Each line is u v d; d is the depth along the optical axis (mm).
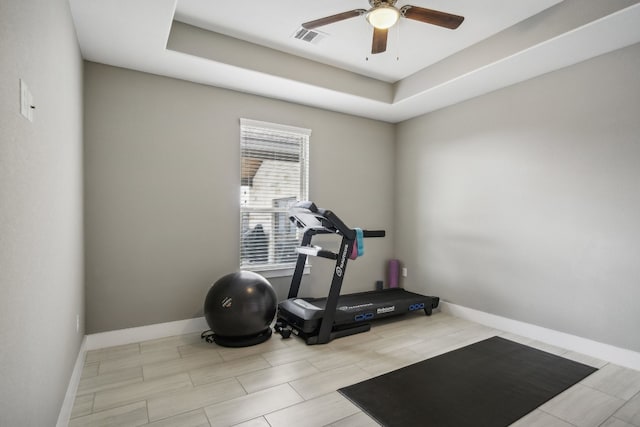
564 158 2967
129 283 3018
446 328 3473
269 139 3785
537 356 2779
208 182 3375
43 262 1407
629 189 2586
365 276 4484
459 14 2615
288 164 3908
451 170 3969
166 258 3178
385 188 4629
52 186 1587
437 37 2953
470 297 3764
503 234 3438
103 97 2920
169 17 2264
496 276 3502
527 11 2578
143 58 2832
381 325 3566
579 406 2062
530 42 2643
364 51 3227
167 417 1922
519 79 3242
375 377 2410
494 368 2561
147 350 2842
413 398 2137
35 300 1281
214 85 3395
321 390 2229
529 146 3225
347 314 3254
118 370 2479
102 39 2523
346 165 4297
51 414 1540
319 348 2922
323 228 3336
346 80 3625
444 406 2051
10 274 1017
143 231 3080
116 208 2969
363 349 2912
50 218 1540
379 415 1954
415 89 3682
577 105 2883
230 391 2203
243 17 2689
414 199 4434
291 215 3432
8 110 991
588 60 2822
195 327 3289
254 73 3113
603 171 2727
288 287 3863
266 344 2994
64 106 1896
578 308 2873
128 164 3016
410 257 4492
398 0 2461
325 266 4148
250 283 2945
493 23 2736
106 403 2053
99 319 2900
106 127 2932
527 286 3236
